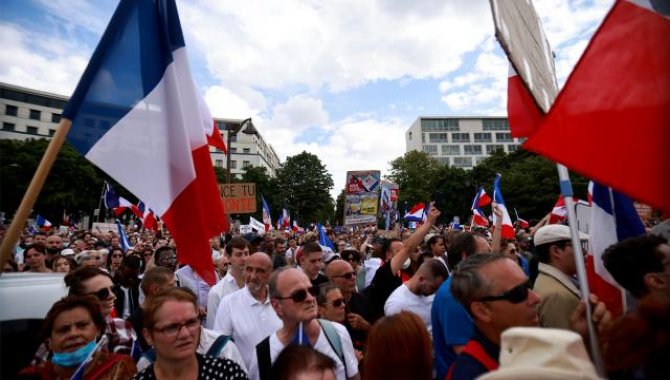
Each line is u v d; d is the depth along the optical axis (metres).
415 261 5.78
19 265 7.02
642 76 1.81
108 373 2.21
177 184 2.76
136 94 2.71
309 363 1.73
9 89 79.31
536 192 44.12
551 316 2.63
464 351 1.84
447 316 2.50
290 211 80.12
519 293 1.73
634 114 1.78
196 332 2.08
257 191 75.94
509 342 1.15
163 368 2.06
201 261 2.71
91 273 3.01
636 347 1.18
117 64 2.67
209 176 3.12
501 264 1.81
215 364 2.20
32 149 43.81
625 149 1.74
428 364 2.07
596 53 1.85
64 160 43.19
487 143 112.94
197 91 4.13
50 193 42.84
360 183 13.61
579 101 1.80
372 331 2.17
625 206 2.76
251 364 2.74
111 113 2.59
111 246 12.47
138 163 2.64
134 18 2.80
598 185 2.79
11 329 2.41
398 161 76.50
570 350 1.04
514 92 2.79
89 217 48.06
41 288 2.82
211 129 4.25
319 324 2.84
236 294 3.62
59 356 2.22
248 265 3.55
